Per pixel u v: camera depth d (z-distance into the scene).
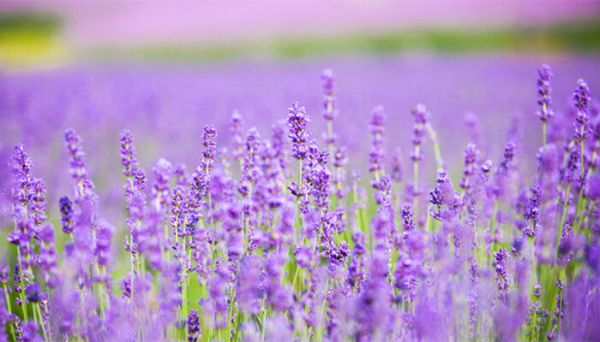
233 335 1.19
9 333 1.23
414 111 1.35
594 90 2.94
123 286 1.20
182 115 2.44
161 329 1.15
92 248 1.17
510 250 1.25
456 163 1.80
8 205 1.28
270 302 1.17
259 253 1.27
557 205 1.27
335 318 1.17
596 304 1.14
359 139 1.92
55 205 1.51
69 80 3.59
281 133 1.27
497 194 1.28
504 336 1.15
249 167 1.22
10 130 2.00
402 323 1.17
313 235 1.19
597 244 1.20
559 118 1.39
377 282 1.11
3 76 3.58
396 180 1.37
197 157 1.69
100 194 1.52
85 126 2.22
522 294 1.16
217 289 1.16
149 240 1.17
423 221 1.31
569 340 1.14
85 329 1.17
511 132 1.52
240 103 2.58
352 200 1.41
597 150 1.23
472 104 3.00
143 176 1.25
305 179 1.23
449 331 1.16
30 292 1.18
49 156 1.85
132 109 2.50
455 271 1.18
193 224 1.20
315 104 2.64
